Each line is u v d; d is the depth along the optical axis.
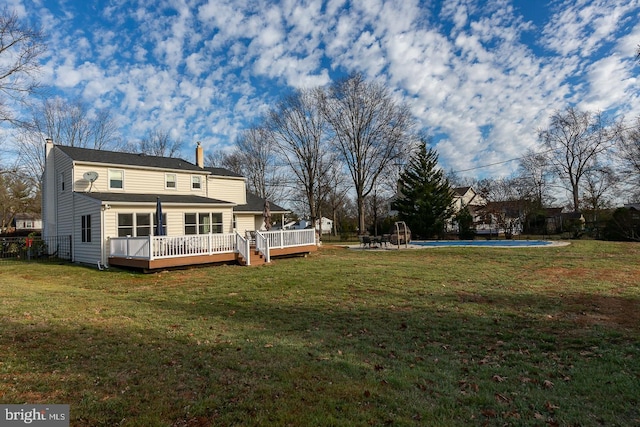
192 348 5.00
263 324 6.43
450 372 4.25
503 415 3.21
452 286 9.74
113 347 4.98
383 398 3.50
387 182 38.12
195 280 11.27
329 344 5.28
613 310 7.11
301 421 3.04
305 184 37.44
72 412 3.18
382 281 10.52
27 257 19.67
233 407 3.30
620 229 26.31
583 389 3.76
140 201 16.53
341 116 35.44
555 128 39.97
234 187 26.00
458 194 47.72
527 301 7.97
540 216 35.44
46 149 20.61
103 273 13.25
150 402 3.39
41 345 4.98
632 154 30.03
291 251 17.20
